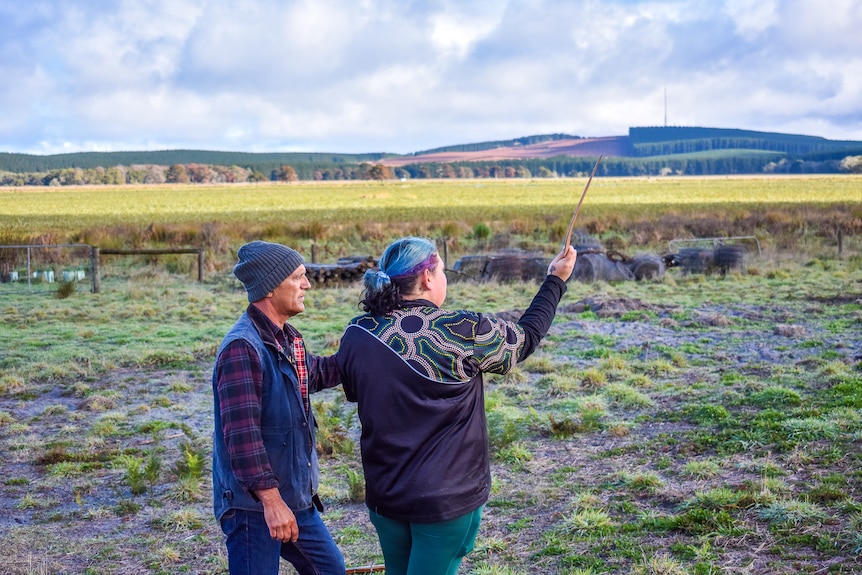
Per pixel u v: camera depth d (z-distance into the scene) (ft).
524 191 311.27
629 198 236.02
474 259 56.08
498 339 8.70
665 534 14.16
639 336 34.17
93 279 53.62
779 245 71.41
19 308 46.65
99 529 16.52
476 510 8.78
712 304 43.06
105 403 26.21
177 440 22.56
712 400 23.07
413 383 8.49
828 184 359.46
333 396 26.76
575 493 16.80
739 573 12.23
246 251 9.50
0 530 16.49
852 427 19.13
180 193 357.20
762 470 16.88
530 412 22.93
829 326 34.86
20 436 23.08
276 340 9.51
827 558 12.44
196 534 16.10
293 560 9.95
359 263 56.65
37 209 217.77
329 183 562.66
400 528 8.88
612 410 23.34
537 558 13.74
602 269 54.75
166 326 40.73
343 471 19.72
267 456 9.09
